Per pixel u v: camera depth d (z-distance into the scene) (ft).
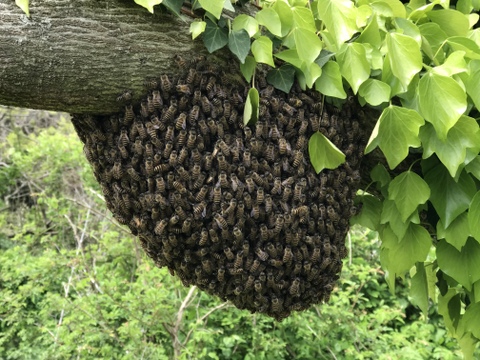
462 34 2.02
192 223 1.77
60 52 1.62
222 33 1.74
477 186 2.02
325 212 1.87
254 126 1.79
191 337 5.52
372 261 7.22
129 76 1.72
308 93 1.87
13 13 1.57
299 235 1.84
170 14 1.74
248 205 1.76
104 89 1.71
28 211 8.93
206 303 5.94
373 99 1.83
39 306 6.77
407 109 1.81
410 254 2.11
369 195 2.20
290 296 1.97
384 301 6.82
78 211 7.30
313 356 5.78
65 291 5.90
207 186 1.74
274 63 1.87
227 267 1.86
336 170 1.90
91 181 7.55
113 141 1.81
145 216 1.81
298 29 1.77
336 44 1.77
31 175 8.73
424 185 1.95
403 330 6.40
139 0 1.60
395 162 1.89
